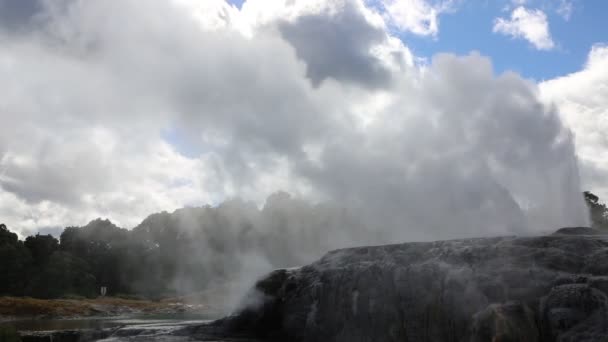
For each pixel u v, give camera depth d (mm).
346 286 19641
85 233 116312
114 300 83750
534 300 14812
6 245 92938
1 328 25516
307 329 20625
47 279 91562
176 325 24469
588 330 13086
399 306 17797
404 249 19031
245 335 22375
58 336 25625
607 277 13672
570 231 18359
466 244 17594
